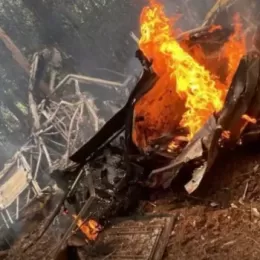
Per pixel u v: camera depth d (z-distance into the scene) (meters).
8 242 8.73
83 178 7.20
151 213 5.98
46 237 7.61
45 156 10.27
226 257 4.67
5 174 10.36
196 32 7.20
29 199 9.34
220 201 5.50
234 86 5.58
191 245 5.07
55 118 10.93
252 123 5.67
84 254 5.93
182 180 6.14
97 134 6.97
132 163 6.51
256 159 5.77
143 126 6.83
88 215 6.52
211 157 5.60
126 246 5.65
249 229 4.90
